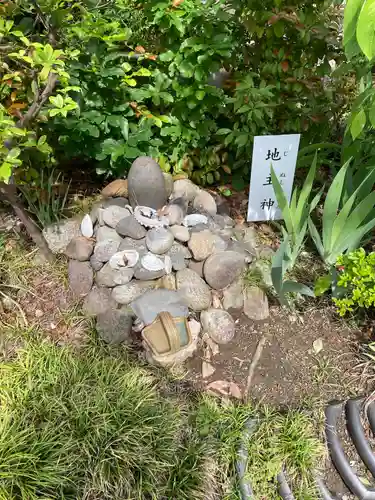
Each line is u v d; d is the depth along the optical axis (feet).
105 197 6.86
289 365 5.92
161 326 5.63
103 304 6.02
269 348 6.07
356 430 5.38
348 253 6.03
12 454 4.59
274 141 6.22
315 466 5.16
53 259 6.63
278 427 5.27
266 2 6.72
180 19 6.63
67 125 6.49
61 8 6.10
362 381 5.80
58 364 5.49
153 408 5.21
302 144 8.02
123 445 4.88
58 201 6.95
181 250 6.29
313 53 7.13
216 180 8.05
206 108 7.09
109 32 6.84
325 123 7.82
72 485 4.64
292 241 6.56
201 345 5.98
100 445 4.86
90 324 5.95
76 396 5.17
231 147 7.72
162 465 4.87
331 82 7.85
